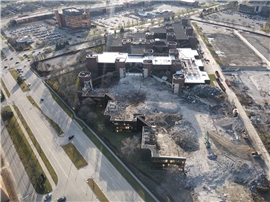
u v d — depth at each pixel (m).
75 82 170.50
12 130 130.38
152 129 118.75
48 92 164.38
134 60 180.25
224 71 185.25
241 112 139.62
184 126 127.94
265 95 155.88
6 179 102.75
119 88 164.75
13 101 155.62
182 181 100.19
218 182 100.00
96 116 134.75
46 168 107.12
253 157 110.12
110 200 93.81
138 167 107.44
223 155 111.25
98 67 178.75
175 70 172.25
